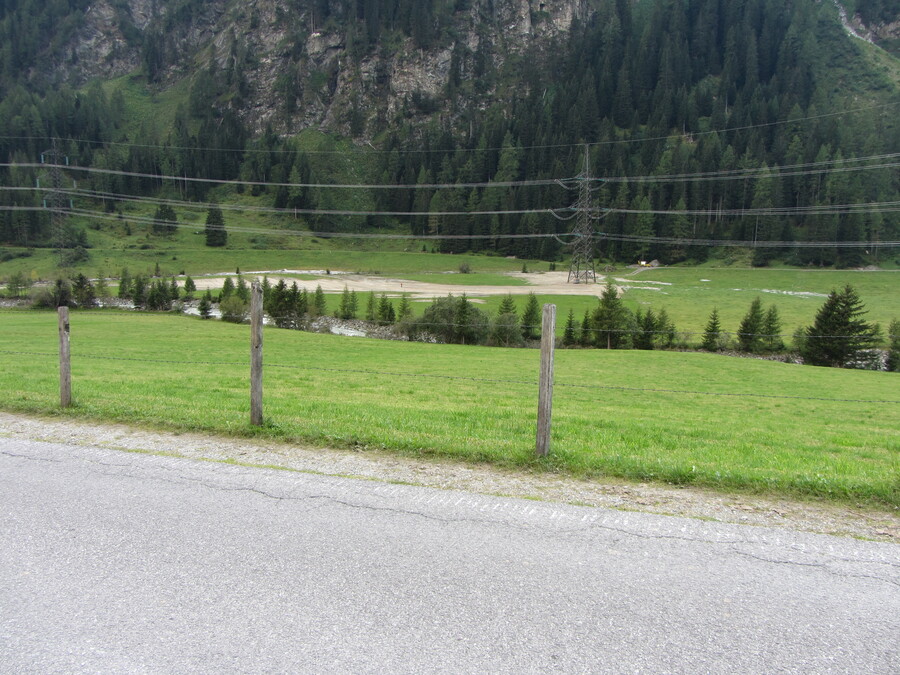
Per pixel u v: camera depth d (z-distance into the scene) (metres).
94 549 6.00
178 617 4.87
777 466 9.70
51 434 10.39
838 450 13.30
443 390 24.81
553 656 4.41
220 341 58.56
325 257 179.62
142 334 62.91
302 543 6.14
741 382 42.59
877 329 66.69
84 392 14.91
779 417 22.78
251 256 175.50
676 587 5.41
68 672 4.21
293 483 7.91
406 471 8.57
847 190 188.25
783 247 184.50
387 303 89.62
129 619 4.84
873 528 6.84
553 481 8.29
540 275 151.50
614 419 16.95
